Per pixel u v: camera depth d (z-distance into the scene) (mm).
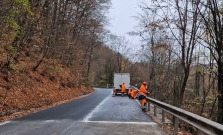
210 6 11891
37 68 28156
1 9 16203
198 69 16703
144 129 10711
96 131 9914
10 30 18469
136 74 71062
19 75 22094
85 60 53250
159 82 34438
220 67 12484
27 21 21047
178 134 10109
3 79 19125
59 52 36094
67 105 19922
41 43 27219
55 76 31391
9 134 8969
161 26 14555
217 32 12062
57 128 10258
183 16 13930
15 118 12695
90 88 53469
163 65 34969
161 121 13156
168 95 32000
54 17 28875
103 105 20875
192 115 8273
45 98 21453
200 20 13172
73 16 40812
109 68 98188
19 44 22031
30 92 20750
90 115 14438
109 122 12203
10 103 15688
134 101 26312
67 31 40188
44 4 23219
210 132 6656
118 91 37594
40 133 9234
